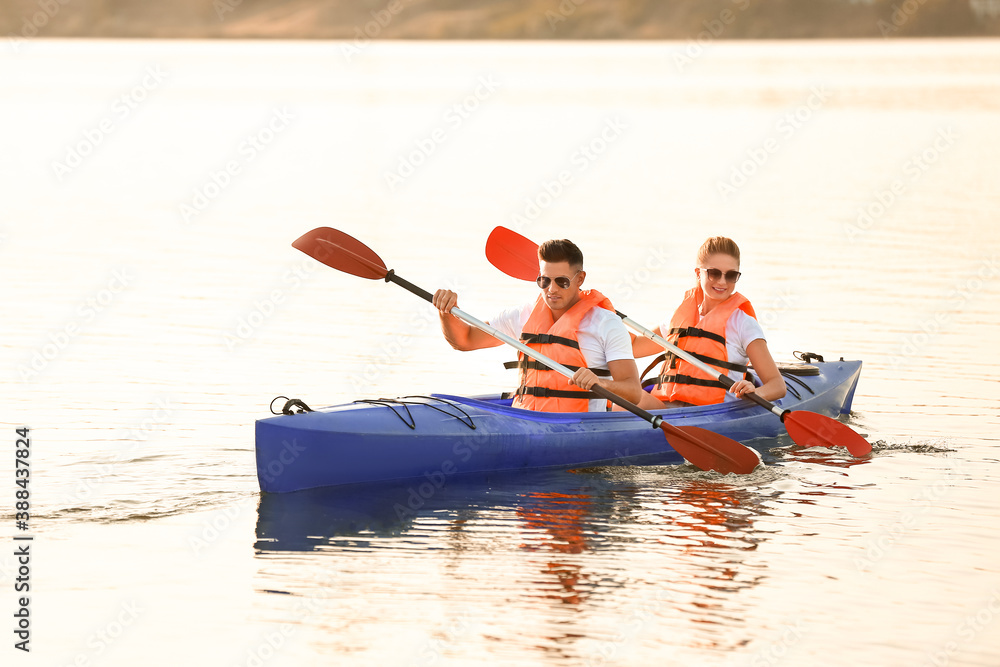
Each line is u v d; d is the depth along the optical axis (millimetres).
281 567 16609
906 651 14109
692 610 15203
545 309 22969
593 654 14016
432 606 15305
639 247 47375
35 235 50438
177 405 25547
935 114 106125
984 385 27688
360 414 20891
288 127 98750
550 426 22062
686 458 21500
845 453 22875
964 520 18656
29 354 30391
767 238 49469
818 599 15570
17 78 145625
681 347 24719
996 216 54875
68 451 22016
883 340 32156
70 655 13977
